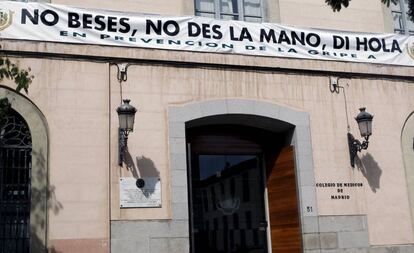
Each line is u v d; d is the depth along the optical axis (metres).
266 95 9.89
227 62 9.74
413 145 10.58
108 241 8.45
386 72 10.70
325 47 10.44
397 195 10.16
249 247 10.29
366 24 11.15
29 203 8.41
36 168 8.40
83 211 8.45
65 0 9.37
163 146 9.08
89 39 9.09
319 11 10.88
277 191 10.27
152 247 8.65
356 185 9.97
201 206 10.14
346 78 10.47
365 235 9.77
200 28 9.75
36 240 8.15
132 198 8.71
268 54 10.02
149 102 9.19
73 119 8.73
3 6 8.80
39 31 8.87
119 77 9.12
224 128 10.48
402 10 11.62
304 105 10.07
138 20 9.42
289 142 10.14
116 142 8.86
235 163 10.59
